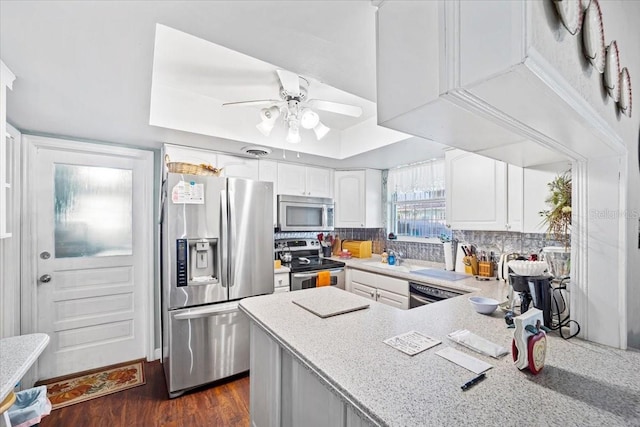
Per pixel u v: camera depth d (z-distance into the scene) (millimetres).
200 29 1092
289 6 965
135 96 1650
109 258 2637
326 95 2363
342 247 4004
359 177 3752
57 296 2434
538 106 667
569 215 1670
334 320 1347
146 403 2092
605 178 1085
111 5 954
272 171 3260
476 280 2416
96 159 2594
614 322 1052
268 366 1439
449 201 2611
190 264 2334
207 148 2797
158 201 2842
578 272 1136
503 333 1176
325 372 881
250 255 2543
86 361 2537
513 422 654
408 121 874
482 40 563
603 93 917
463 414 682
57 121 2059
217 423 1883
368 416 700
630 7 1303
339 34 1123
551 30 594
